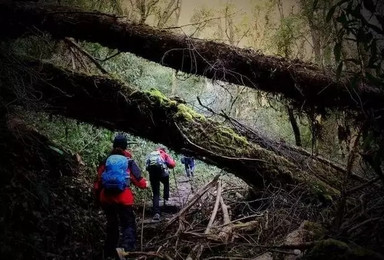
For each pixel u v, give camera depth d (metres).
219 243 5.18
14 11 5.55
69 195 5.67
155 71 11.43
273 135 8.48
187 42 6.09
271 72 6.18
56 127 7.70
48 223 4.47
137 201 8.13
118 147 5.44
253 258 4.47
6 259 3.42
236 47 6.27
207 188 6.88
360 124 6.21
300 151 7.69
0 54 5.44
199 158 6.89
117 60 9.48
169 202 8.73
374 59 3.84
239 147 6.85
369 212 4.65
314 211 5.61
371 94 5.89
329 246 3.50
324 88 6.08
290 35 8.77
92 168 7.50
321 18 8.16
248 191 7.53
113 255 5.00
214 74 6.30
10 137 5.01
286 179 6.60
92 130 8.27
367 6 3.52
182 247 5.17
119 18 6.14
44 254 3.95
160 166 7.45
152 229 6.27
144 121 6.81
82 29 5.89
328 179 7.02
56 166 5.88
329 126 7.52
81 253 4.82
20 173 4.52
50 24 5.77
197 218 6.61
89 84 6.56
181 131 6.71
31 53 7.45
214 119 7.82
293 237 4.33
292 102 6.70
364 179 6.67
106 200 5.05
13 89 5.51
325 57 7.42
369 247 3.81
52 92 6.44
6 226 3.70
